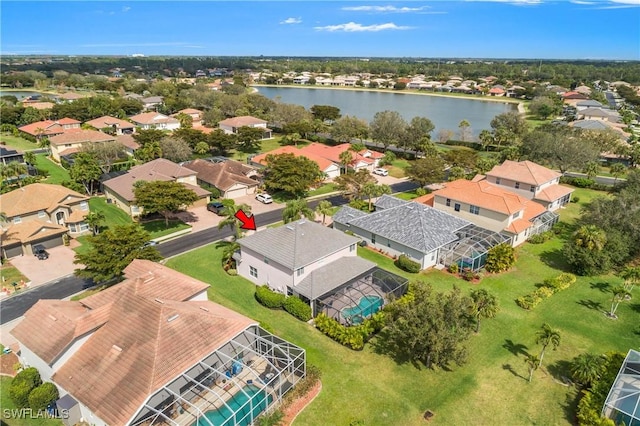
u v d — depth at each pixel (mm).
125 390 25547
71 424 26625
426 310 31453
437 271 49469
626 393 28062
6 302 41844
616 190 69750
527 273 49125
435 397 30312
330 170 90000
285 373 30922
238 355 31766
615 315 40781
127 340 28797
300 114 139250
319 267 43594
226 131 132625
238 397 29031
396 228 53125
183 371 26922
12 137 119875
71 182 74312
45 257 50938
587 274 48500
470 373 32781
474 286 45938
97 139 98500
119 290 33625
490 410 29266
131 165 90188
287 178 73000
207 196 71125
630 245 49875
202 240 57406
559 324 39281
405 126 111250
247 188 77688
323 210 59469
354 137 122062
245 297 43281
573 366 32000
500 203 57719
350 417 28391
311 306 39750
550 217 61812
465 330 31688
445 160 93688
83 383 26812
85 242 56188
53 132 112188
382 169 93312
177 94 195500
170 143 92000
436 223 53500
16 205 57906
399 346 35781
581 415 27766
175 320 29969
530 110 180250
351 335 35469
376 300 40812
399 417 28531
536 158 89562
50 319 30781
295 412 28422
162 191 58625
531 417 28672
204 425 26562
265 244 44656
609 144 99875
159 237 57500
